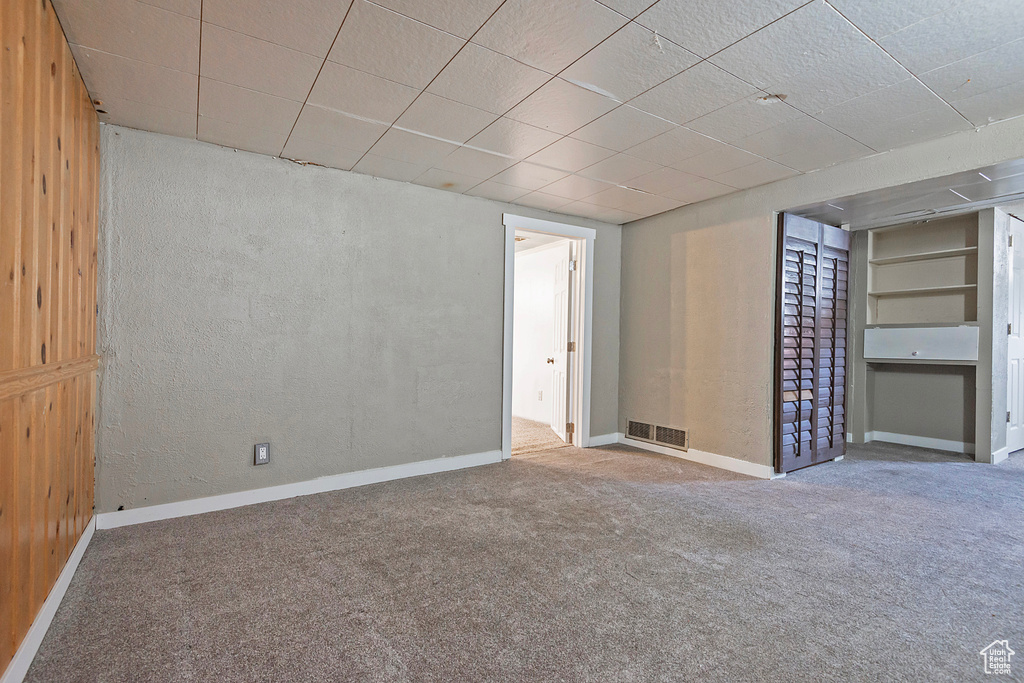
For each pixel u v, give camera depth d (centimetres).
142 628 167
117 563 214
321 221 317
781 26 171
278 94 223
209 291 280
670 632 167
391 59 195
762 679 144
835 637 164
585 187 357
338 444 324
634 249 459
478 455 387
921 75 202
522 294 639
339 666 149
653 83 212
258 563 216
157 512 266
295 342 307
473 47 186
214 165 282
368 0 159
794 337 357
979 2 156
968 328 405
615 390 471
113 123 253
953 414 443
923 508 287
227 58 194
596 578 204
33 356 151
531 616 176
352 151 292
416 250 354
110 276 254
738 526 260
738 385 369
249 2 160
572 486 331
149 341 263
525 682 142
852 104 228
